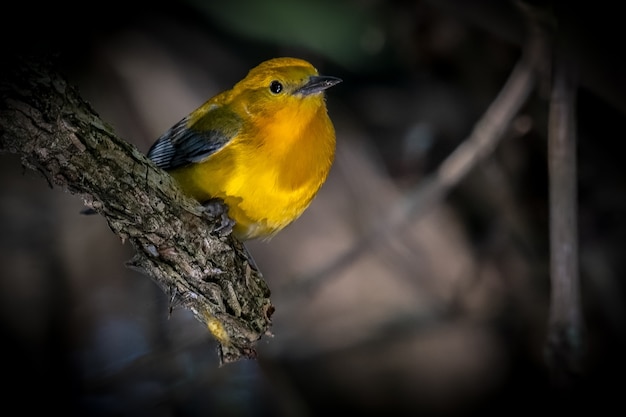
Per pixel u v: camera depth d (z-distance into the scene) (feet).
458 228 46.01
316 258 44.86
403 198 41.83
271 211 28.50
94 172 20.85
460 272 44.86
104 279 44.73
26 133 19.63
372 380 44.19
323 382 43.98
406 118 47.24
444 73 45.55
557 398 28.60
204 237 23.32
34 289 43.47
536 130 42.04
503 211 44.11
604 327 42.45
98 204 21.48
